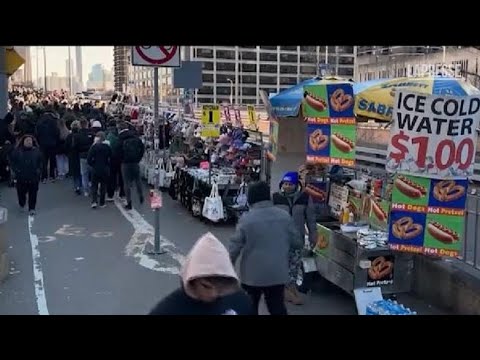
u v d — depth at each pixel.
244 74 138.00
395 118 5.99
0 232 7.75
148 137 17.98
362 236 6.71
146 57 8.89
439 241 6.07
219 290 2.87
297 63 142.12
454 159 5.93
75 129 14.67
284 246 5.42
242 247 5.38
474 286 6.12
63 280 7.80
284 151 9.09
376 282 6.69
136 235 10.55
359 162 21.11
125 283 7.69
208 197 11.41
